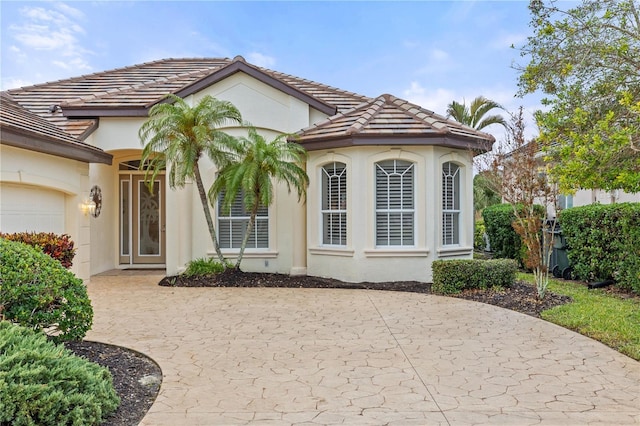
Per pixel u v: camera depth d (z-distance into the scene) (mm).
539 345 6676
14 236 8891
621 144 7059
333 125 13383
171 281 12453
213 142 11727
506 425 4207
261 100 14070
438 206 12539
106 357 6172
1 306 5312
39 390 3682
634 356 6086
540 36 10141
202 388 5094
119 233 16062
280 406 4633
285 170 11750
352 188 12453
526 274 13414
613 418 4340
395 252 12336
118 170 16016
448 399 4789
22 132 9398
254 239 13977
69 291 5848
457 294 10578
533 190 9641
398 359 6078
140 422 4281
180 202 13469
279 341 6941
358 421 4301
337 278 12773
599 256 11258
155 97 14125
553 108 10789
